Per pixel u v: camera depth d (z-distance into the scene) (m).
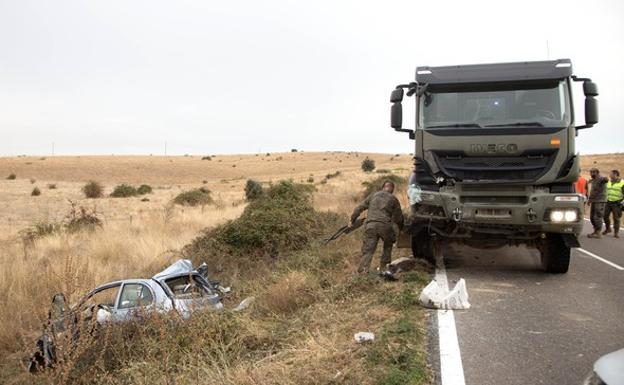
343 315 7.20
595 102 8.65
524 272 9.72
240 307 8.76
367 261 9.11
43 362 8.27
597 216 15.71
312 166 123.38
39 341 8.20
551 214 8.42
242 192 57.97
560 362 5.41
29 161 118.38
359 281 8.49
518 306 7.39
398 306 7.29
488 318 6.84
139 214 30.86
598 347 5.81
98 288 9.05
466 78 8.86
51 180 91.81
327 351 5.83
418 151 9.04
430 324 6.55
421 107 9.08
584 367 5.29
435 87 9.04
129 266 14.83
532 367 5.29
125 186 56.78
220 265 13.59
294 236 14.39
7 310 10.85
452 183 8.81
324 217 16.39
